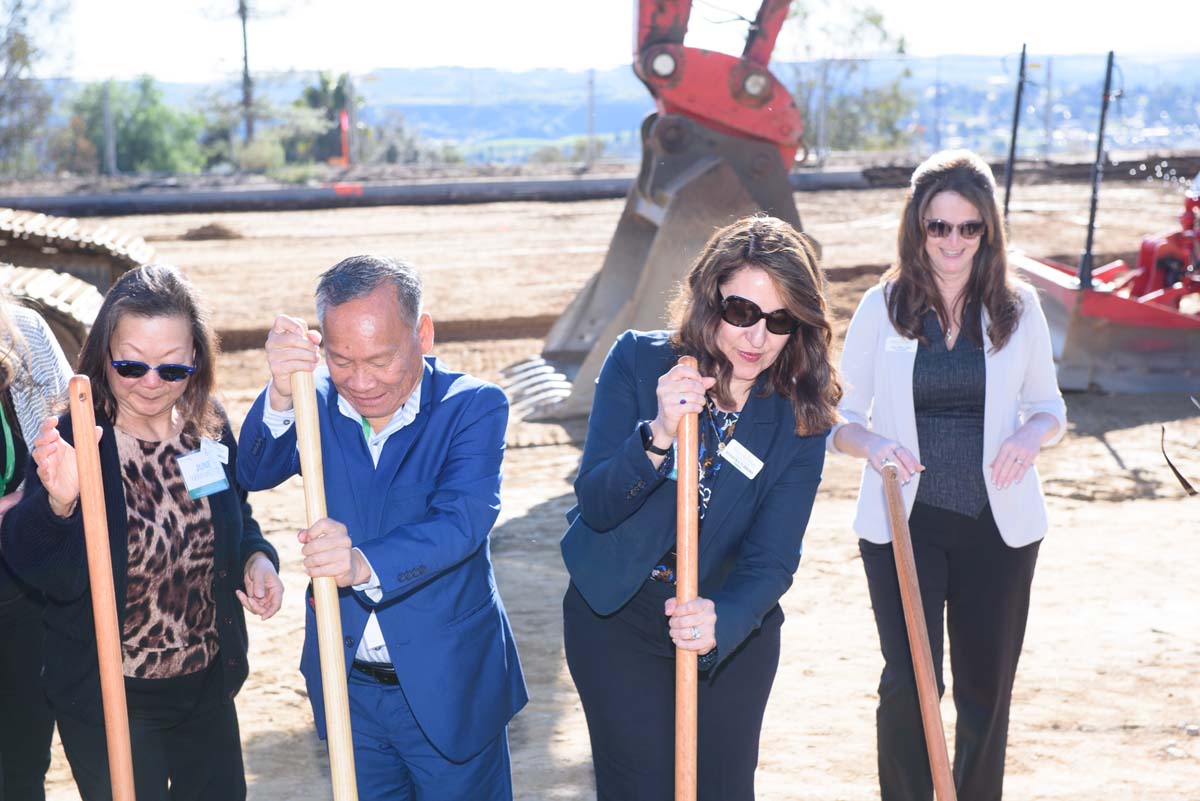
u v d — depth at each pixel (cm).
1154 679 492
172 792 298
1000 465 328
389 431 275
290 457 279
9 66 3628
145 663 281
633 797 286
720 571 287
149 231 2242
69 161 3797
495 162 3634
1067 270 1144
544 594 598
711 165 949
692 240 948
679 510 248
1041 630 546
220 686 291
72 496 256
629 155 3634
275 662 528
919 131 3619
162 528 279
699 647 248
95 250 911
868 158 3347
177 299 270
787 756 436
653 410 279
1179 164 2906
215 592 287
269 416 273
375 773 290
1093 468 804
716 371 272
